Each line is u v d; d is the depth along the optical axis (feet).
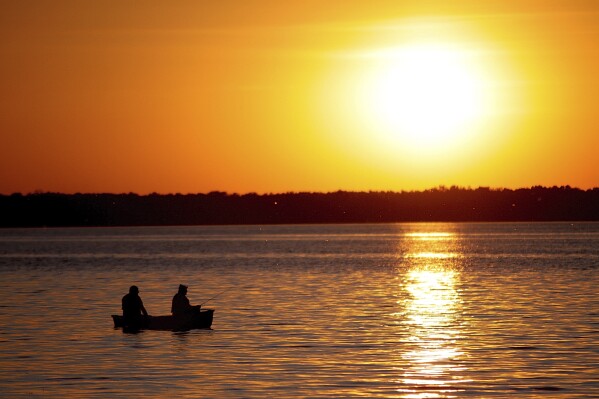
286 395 189.98
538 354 236.43
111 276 607.37
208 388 197.36
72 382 204.64
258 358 234.99
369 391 193.77
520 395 188.55
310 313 340.39
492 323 302.04
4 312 351.05
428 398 186.91
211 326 301.43
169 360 233.35
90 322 315.99
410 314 334.24
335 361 229.45
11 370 219.61
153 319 294.25
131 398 188.03
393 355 237.66
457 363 225.15
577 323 297.94
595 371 212.43
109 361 232.53
